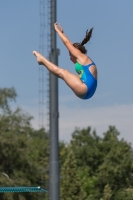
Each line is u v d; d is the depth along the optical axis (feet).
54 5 210.59
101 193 594.65
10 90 402.31
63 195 445.78
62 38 101.81
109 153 626.64
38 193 355.15
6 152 379.14
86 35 102.53
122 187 606.96
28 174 389.39
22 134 394.93
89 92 98.94
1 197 356.38
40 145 509.76
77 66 99.86
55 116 204.85
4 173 379.14
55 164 201.46
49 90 208.03
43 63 103.24
